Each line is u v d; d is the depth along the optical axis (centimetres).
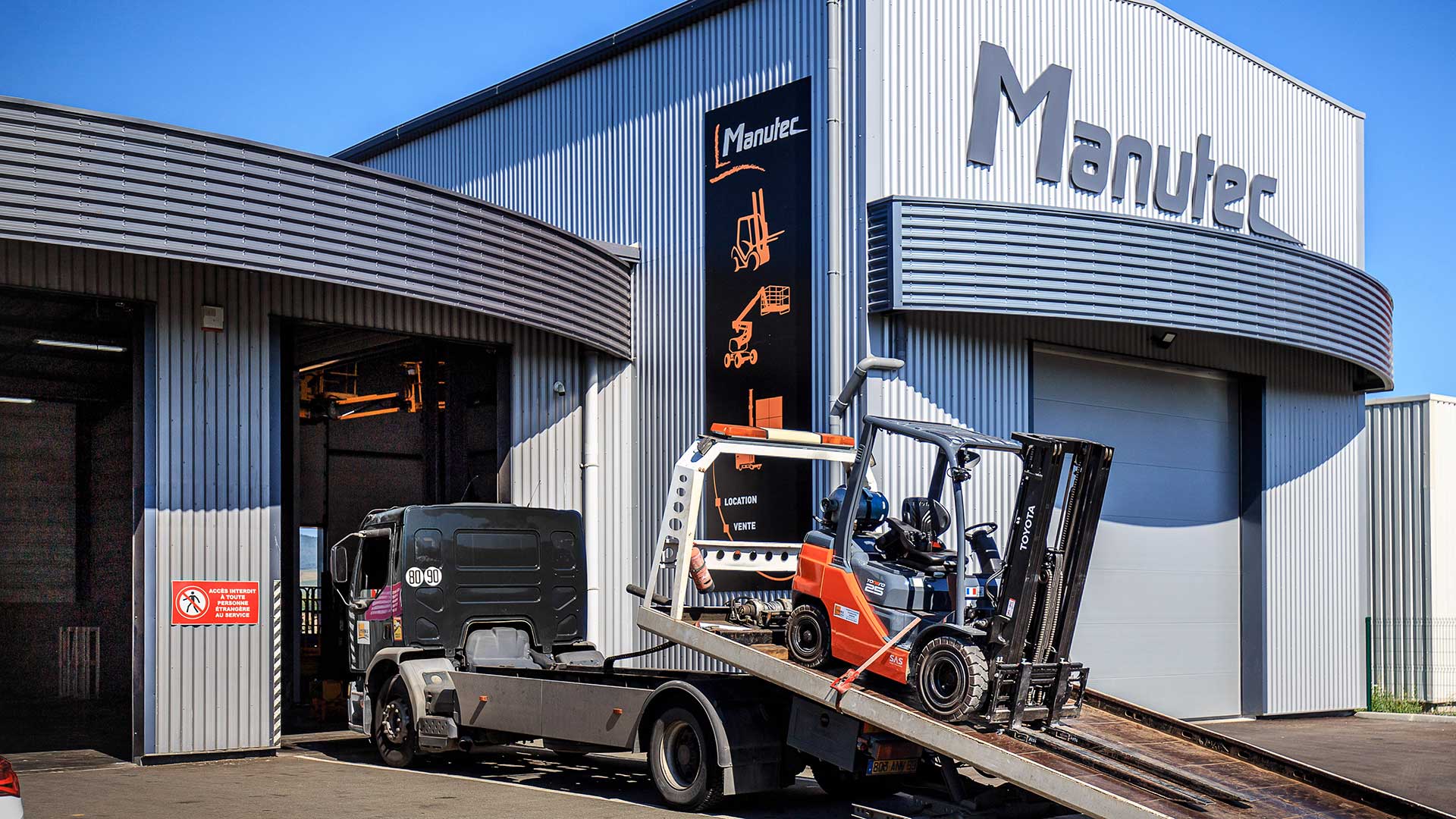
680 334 1770
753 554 1220
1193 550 1956
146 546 1355
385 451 2328
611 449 1814
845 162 1567
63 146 1212
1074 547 992
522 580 1429
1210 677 1970
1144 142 1786
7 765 675
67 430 2136
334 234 1391
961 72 1600
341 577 1442
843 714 1042
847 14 1577
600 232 1916
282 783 1230
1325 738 1844
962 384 1600
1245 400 2056
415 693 1322
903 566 1035
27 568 2131
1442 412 2427
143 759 1345
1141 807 823
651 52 1852
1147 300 1627
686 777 1108
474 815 1049
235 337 1431
